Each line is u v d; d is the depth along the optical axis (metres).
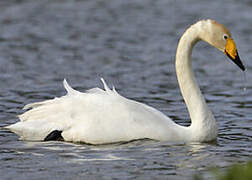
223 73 21.36
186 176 10.77
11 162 11.61
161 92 18.64
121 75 20.89
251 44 25.88
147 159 11.74
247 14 31.59
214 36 13.39
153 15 31.64
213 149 12.55
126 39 26.83
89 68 21.91
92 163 11.50
